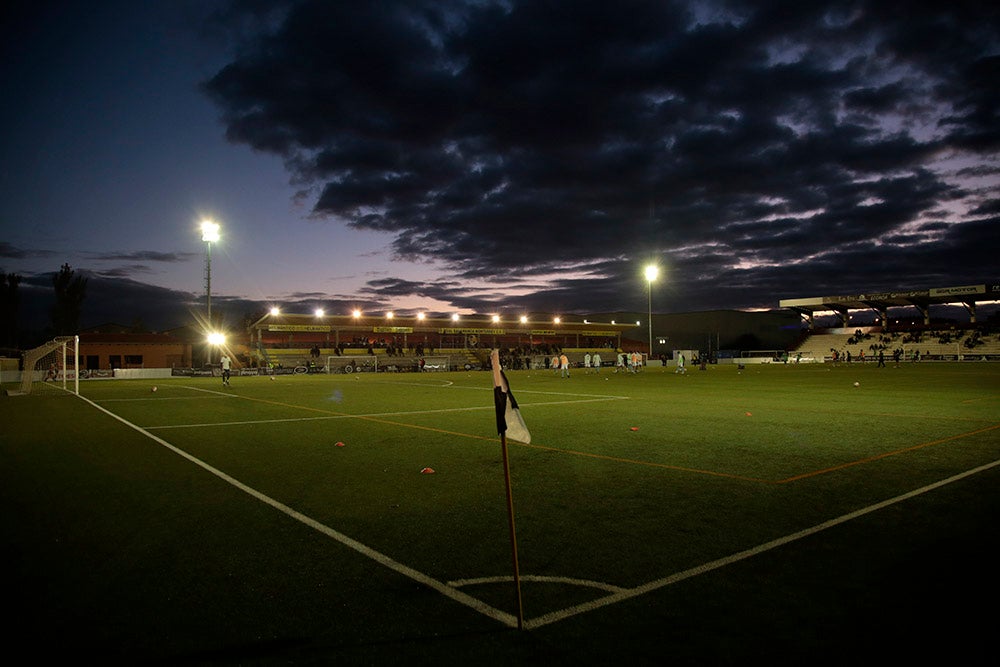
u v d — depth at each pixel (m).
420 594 4.05
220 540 5.25
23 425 13.73
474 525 5.63
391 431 12.38
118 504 6.50
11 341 56.41
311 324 55.66
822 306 68.00
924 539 5.08
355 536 5.34
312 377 41.34
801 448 9.82
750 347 81.31
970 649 3.23
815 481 7.37
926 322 64.12
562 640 3.37
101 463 8.91
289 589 4.16
